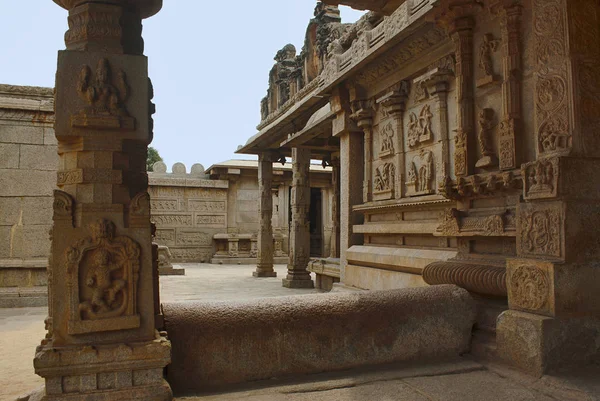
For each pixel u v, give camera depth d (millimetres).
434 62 6914
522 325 3643
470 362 3969
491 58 4609
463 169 4832
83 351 2695
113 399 2719
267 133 13805
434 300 4164
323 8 12961
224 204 24422
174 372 3238
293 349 3574
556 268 3525
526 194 3834
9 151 9539
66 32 3035
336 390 3328
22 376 4441
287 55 16766
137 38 3125
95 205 2836
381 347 3865
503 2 4273
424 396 3219
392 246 8062
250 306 3590
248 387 3332
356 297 3955
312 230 28516
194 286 12914
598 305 3633
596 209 3650
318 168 24578
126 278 2867
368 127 8961
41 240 9586
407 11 6516
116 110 2896
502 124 4316
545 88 3797
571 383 3240
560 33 3686
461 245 4965
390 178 8148
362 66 8289
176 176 24344
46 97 9812
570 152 3574
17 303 9164
